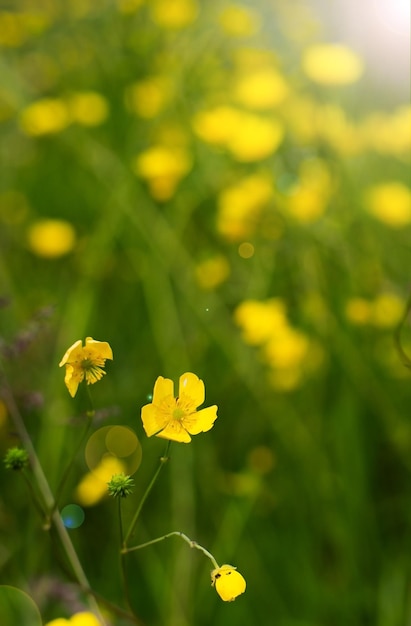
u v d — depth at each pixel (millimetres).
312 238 874
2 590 583
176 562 654
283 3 1334
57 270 949
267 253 879
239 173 1021
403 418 750
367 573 667
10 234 1000
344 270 855
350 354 768
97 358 455
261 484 690
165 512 698
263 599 648
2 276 862
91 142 1084
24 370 725
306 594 652
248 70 1221
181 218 968
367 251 881
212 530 697
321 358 771
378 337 800
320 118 1010
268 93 1072
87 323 851
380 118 1070
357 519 681
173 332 818
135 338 869
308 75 1069
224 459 752
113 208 960
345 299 831
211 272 857
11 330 807
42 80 1291
